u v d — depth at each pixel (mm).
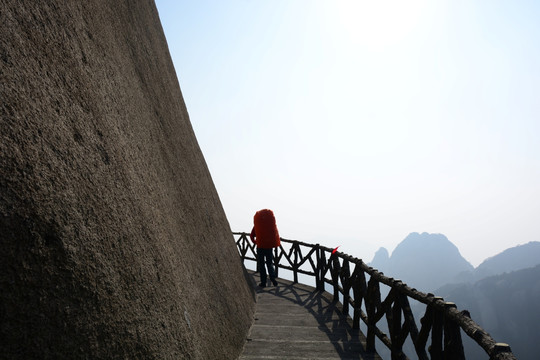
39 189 1389
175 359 2164
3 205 1207
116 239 1893
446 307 2355
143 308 1956
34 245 1290
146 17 5145
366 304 4566
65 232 1471
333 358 4086
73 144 1761
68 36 2096
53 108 1676
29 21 1690
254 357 4082
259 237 8508
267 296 7656
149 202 2697
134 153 2736
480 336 1873
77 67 2086
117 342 1614
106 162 2088
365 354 4227
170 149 4215
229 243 6297
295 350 4340
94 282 1566
